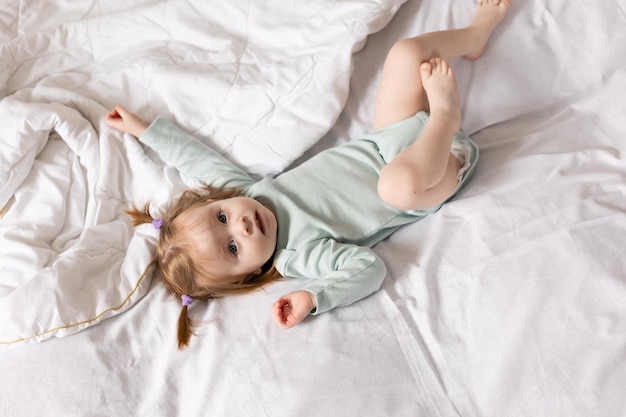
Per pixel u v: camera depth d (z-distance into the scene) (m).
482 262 1.13
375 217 1.31
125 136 1.46
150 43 1.53
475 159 1.29
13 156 1.34
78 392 1.16
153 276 1.33
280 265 1.30
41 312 1.20
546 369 1.00
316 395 1.06
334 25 1.39
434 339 1.10
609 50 1.34
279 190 1.36
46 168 1.40
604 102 1.31
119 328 1.24
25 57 1.51
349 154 1.37
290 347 1.13
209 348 1.18
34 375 1.18
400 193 1.15
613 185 1.17
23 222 1.34
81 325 1.22
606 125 1.28
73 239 1.38
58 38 1.53
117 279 1.30
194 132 1.47
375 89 1.45
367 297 1.20
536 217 1.15
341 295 1.16
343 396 1.05
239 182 1.42
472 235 1.19
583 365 0.98
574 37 1.37
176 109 1.46
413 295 1.17
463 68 1.41
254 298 1.26
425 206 1.23
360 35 1.37
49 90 1.46
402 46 1.29
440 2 1.46
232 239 1.28
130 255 1.32
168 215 1.37
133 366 1.20
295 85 1.39
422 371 1.08
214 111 1.45
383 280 1.21
